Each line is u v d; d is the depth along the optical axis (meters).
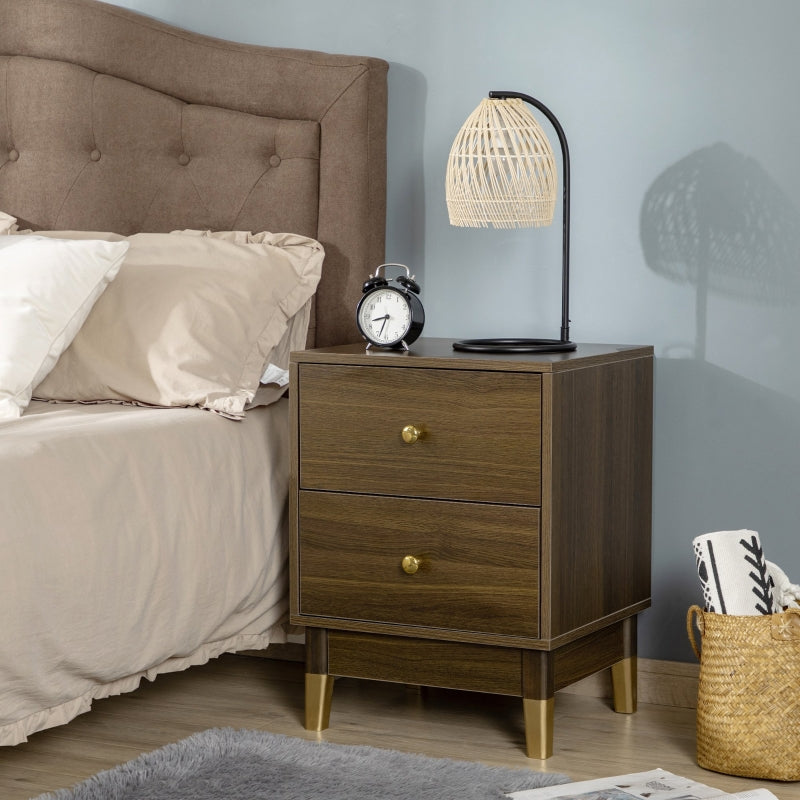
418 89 2.71
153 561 2.06
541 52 2.61
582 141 2.59
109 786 1.96
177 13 2.89
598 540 2.29
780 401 2.48
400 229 2.75
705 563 2.18
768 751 2.07
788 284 2.46
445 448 2.20
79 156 2.82
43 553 1.85
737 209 2.48
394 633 2.26
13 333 2.26
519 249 2.65
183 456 2.18
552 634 2.15
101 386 2.38
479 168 2.40
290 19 2.80
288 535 2.44
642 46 2.53
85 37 2.80
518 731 2.34
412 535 2.24
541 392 2.11
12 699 1.83
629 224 2.57
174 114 2.79
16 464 1.87
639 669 2.57
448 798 1.95
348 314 2.69
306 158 2.70
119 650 2.00
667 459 2.57
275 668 2.73
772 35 2.44
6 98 2.84
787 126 2.44
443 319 2.73
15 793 1.98
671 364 2.55
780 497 2.49
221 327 2.43
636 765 2.17
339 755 2.15
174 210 2.79
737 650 2.10
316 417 2.30
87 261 2.37
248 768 2.07
